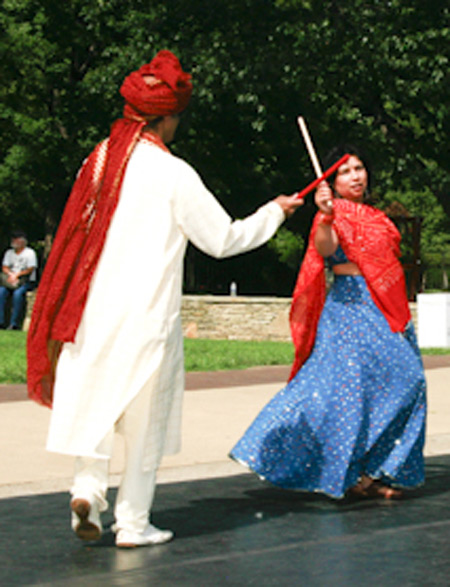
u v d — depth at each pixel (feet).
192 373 43.96
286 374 43.55
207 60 92.89
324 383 20.01
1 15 115.14
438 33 92.27
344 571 15.33
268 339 76.95
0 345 57.26
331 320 20.34
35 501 20.18
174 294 16.02
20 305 80.07
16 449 25.11
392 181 109.19
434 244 224.94
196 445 25.91
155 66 16.28
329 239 19.99
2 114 113.29
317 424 19.79
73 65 120.37
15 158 114.21
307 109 103.35
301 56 93.20
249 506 19.95
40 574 15.15
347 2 94.53
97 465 16.06
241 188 113.70
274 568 15.48
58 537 17.33
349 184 20.93
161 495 20.99
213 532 17.81
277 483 19.84
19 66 116.47
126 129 16.16
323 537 17.44
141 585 14.60
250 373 43.96
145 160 15.89
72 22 113.50
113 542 17.01
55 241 16.01
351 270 20.48
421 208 202.28
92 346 15.60
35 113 120.26
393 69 94.79
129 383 15.61
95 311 15.64
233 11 97.14
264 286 112.47
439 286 252.01
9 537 17.33
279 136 107.65
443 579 14.92
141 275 15.67
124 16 101.71
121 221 15.72
